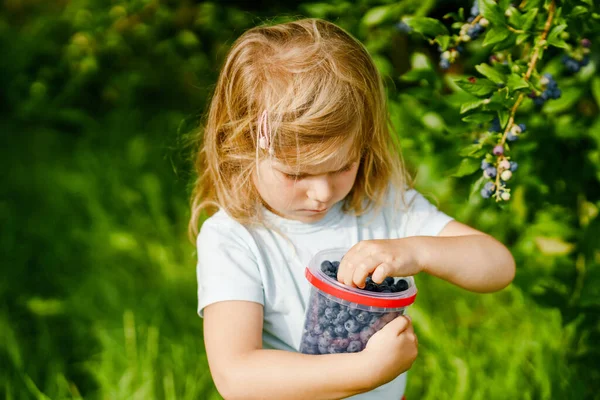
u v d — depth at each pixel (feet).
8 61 16.94
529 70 6.11
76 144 15.71
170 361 8.82
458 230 5.89
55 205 13.24
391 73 9.70
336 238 5.77
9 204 13.35
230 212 5.67
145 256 11.48
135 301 10.31
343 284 4.78
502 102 5.96
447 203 10.23
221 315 5.22
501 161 6.07
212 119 5.77
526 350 8.66
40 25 16.79
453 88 7.73
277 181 5.13
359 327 4.76
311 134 4.91
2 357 9.29
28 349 9.61
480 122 6.10
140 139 14.84
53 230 12.51
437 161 7.99
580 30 6.50
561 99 7.68
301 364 4.81
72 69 15.35
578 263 8.15
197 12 13.69
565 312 7.80
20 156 15.35
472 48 8.28
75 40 14.08
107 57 14.75
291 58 5.17
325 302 4.74
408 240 5.32
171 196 13.25
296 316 5.51
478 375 8.36
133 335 9.18
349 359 4.72
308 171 5.02
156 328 9.33
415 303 9.49
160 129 15.28
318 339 4.92
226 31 12.97
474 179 6.60
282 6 12.27
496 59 7.17
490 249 5.62
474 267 5.47
